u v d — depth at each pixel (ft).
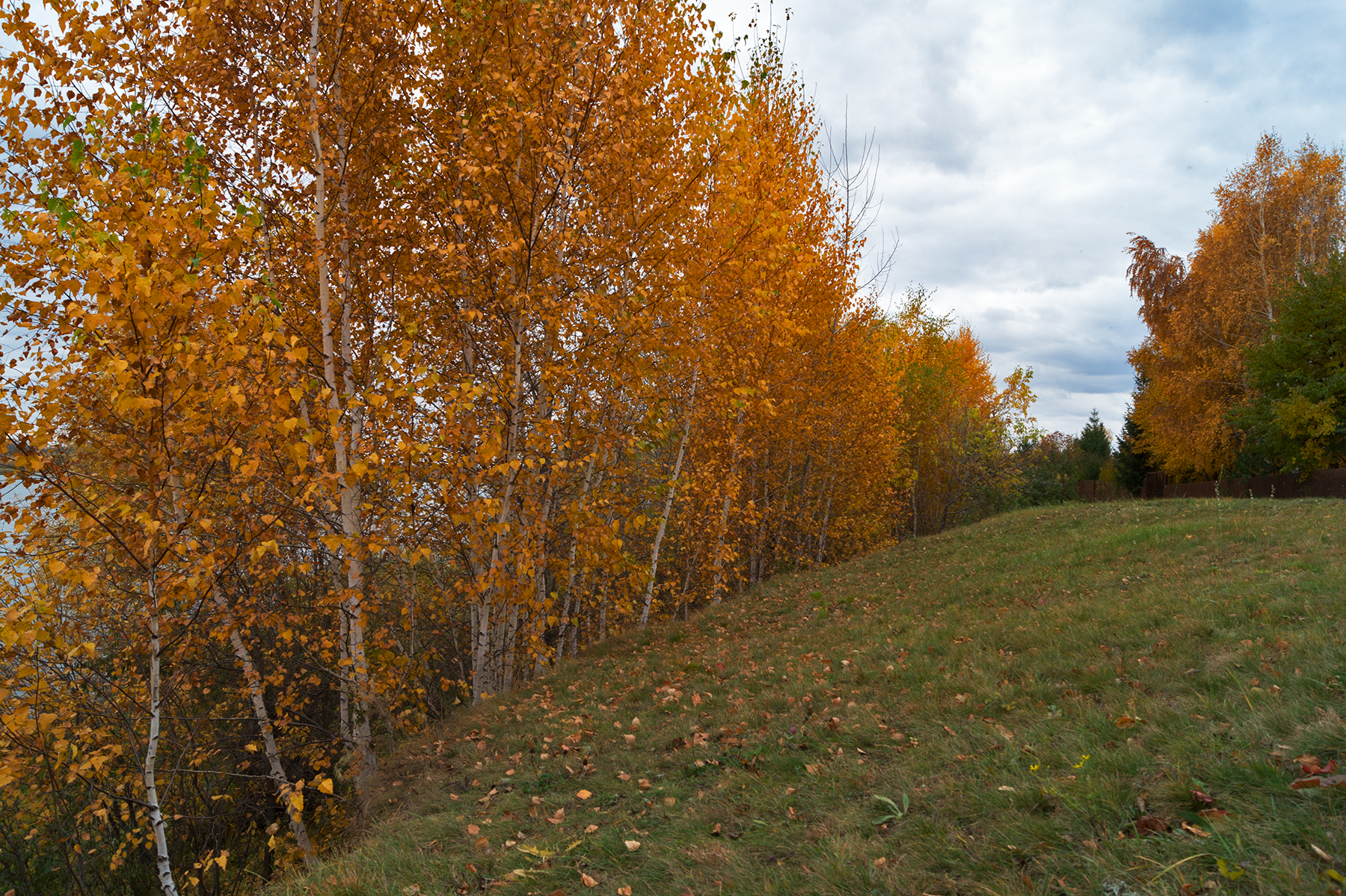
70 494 14.17
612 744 19.20
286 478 22.47
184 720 28.99
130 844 32.04
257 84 24.12
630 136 27.17
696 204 32.42
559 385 28.27
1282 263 80.89
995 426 110.73
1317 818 8.30
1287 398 66.49
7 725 13.33
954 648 21.91
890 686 19.45
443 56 27.22
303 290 26.08
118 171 17.97
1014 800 10.80
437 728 26.66
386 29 24.89
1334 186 80.84
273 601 26.84
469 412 25.32
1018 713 15.19
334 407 22.76
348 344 24.27
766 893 9.84
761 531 64.44
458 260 24.44
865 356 62.85
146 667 27.35
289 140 23.97
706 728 19.31
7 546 17.53
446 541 26.84
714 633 34.42
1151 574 28.04
